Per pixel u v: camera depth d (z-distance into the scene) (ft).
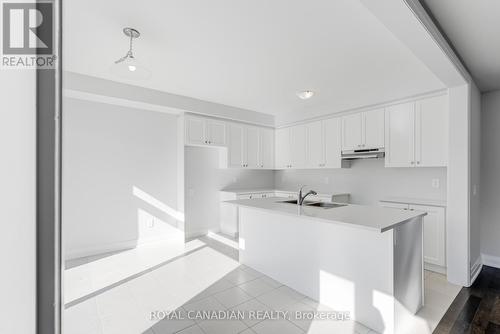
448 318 7.05
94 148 11.90
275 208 8.68
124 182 12.75
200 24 6.50
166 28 6.68
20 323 1.22
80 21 6.35
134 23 6.46
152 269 10.23
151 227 13.60
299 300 7.93
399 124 11.41
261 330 6.47
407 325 6.73
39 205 1.26
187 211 14.75
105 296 8.11
